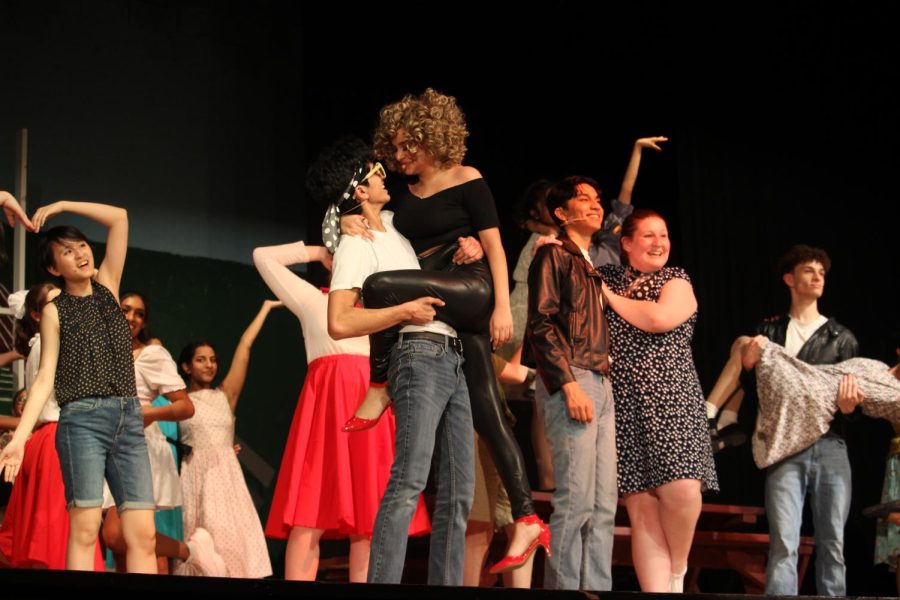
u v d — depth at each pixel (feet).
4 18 23.97
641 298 16.16
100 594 9.98
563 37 29.09
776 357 18.35
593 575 14.30
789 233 27.09
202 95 26.73
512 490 12.71
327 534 17.04
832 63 27.09
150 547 14.20
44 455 15.98
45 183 23.89
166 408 17.37
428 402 12.16
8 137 23.62
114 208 15.49
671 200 27.91
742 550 20.52
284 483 15.88
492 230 13.01
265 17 28.12
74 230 14.53
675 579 15.51
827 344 18.93
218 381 25.59
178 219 25.81
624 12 28.53
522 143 29.12
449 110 13.33
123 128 25.32
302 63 28.50
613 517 14.58
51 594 10.00
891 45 26.45
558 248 15.06
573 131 29.22
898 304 26.17
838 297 26.50
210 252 26.17
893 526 19.74
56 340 14.14
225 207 26.63
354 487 15.48
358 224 13.02
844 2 26.99
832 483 17.88
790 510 17.85
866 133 26.68
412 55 29.43
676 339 15.92
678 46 28.22
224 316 26.07
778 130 27.55
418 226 13.16
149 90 25.89
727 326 26.81
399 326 12.59
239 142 27.17
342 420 15.70
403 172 13.51
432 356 12.28
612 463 14.60
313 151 28.25
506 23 29.30
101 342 14.29
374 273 12.43
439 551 12.33
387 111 13.42
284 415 26.48
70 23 24.91
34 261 23.11
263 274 16.66
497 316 12.74
